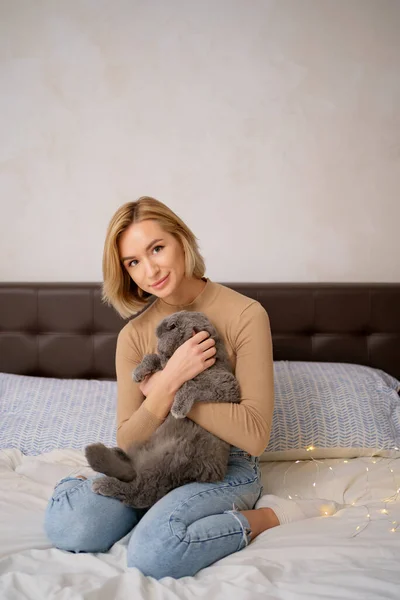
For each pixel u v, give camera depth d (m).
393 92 2.60
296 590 1.24
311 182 2.65
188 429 1.53
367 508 1.64
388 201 2.65
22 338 2.58
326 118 2.62
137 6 2.57
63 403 2.27
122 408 1.71
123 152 2.65
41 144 2.65
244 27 2.58
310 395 2.16
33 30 2.59
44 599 1.22
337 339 2.54
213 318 1.69
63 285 2.56
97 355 2.56
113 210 2.67
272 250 2.69
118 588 1.28
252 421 1.54
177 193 2.67
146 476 1.49
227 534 1.43
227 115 2.62
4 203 2.69
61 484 1.58
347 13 2.56
